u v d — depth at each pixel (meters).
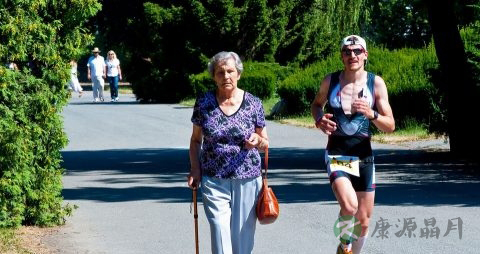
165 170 18.22
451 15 19.98
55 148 11.52
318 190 14.80
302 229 11.28
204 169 8.17
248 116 8.14
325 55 43.34
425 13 20.83
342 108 8.55
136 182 16.36
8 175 11.02
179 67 41.59
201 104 8.18
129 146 23.25
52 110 11.30
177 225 11.79
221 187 8.10
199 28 40.75
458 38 19.94
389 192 14.29
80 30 11.74
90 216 12.55
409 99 25.25
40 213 11.54
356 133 8.53
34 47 11.14
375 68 28.92
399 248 10.00
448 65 19.92
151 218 12.35
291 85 31.78
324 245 10.30
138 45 42.91
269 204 8.06
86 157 20.88
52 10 11.31
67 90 11.55
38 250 10.11
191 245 10.47
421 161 19.06
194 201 8.33
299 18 42.56
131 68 43.34
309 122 29.83
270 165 18.80
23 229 11.33
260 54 41.59
